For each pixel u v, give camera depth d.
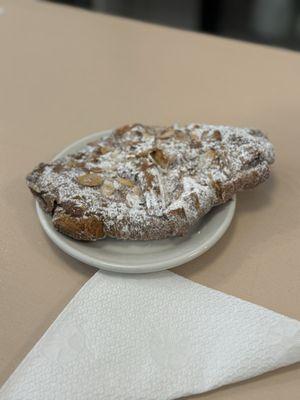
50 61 0.36
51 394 0.17
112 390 0.17
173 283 0.20
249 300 0.20
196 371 0.17
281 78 0.34
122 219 0.21
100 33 0.39
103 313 0.19
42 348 0.18
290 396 0.17
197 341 0.18
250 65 0.35
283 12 0.67
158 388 0.17
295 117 0.30
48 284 0.21
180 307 0.19
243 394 0.17
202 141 0.24
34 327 0.19
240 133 0.24
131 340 0.18
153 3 0.71
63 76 0.34
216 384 0.17
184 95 0.32
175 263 0.20
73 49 0.37
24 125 0.30
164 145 0.24
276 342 0.18
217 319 0.19
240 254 0.22
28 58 0.36
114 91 0.33
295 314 0.20
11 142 0.28
